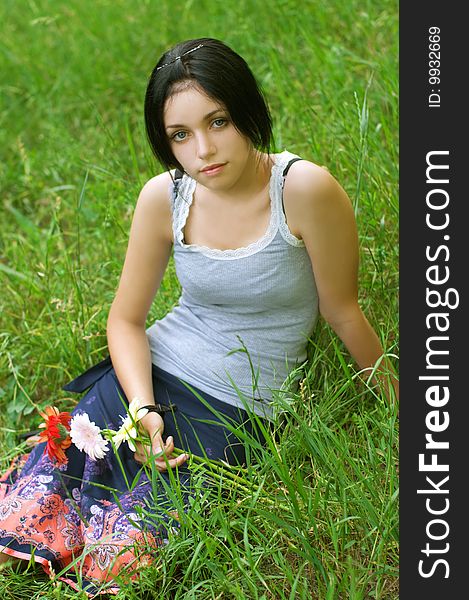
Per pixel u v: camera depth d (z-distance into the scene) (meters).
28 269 4.00
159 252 2.99
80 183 4.61
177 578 2.69
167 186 2.89
